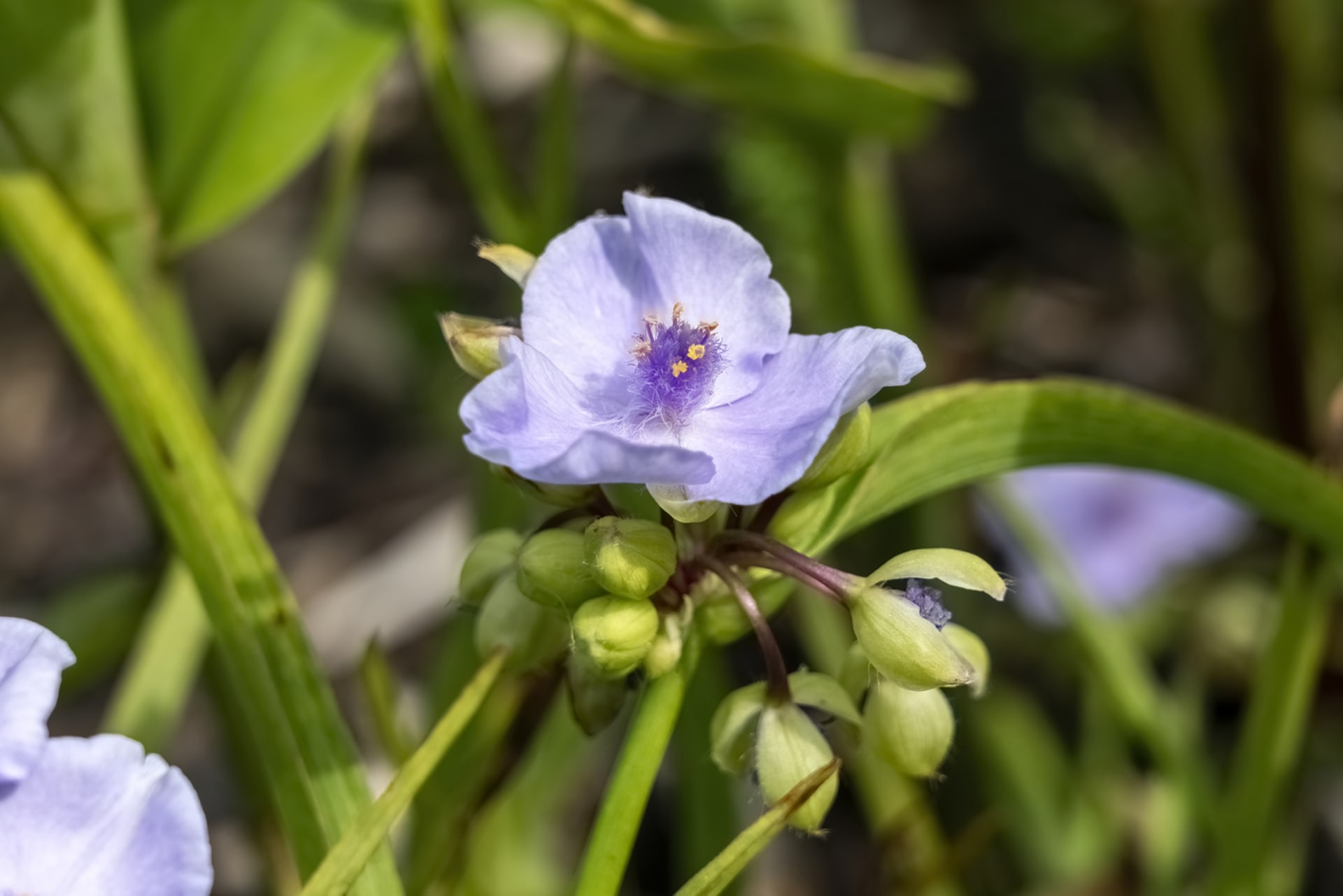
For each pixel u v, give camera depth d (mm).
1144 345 656
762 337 330
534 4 405
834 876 517
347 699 536
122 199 386
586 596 320
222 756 488
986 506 501
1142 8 557
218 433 404
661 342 326
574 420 324
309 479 664
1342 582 479
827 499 330
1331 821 479
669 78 427
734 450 324
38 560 643
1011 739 468
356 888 331
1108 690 411
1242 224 533
